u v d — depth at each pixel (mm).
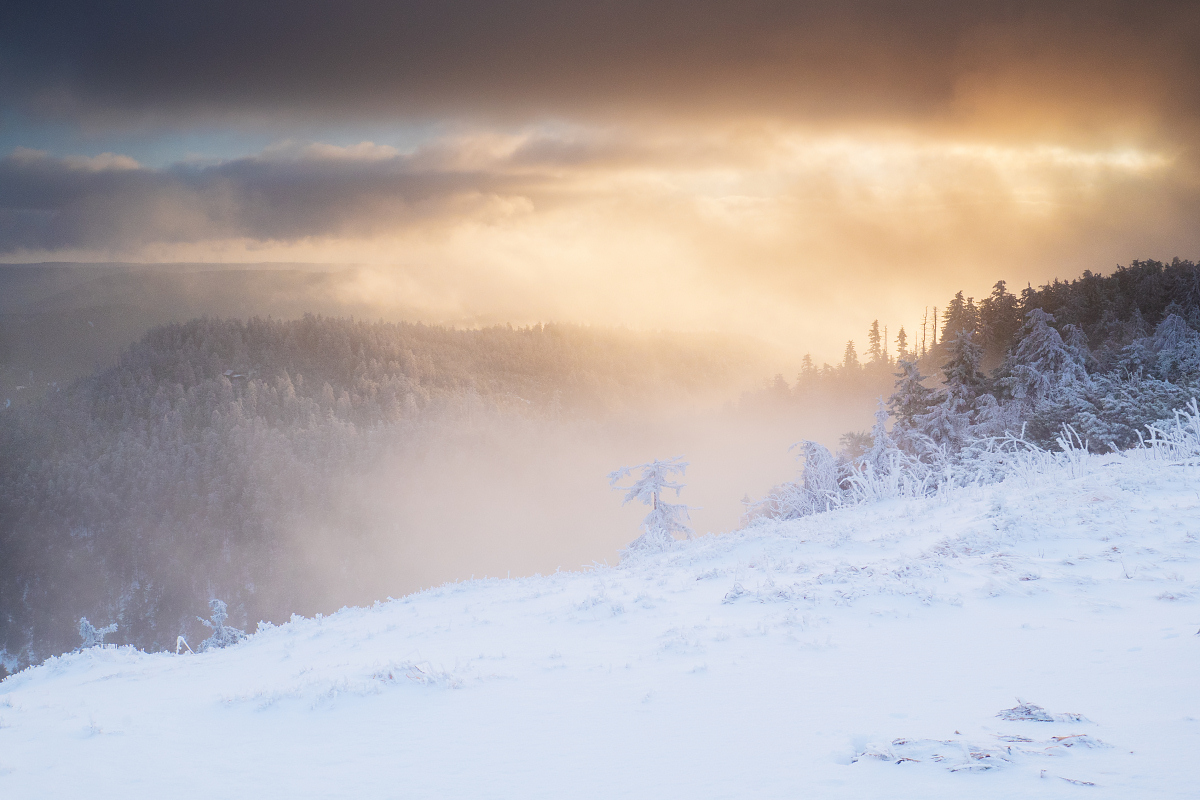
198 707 8125
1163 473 14086
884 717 5277
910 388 37812
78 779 5668
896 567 10633
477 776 4926
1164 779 3613
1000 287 81250
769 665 7102
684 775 4523
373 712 6941
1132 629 7055
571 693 6848
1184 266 66250
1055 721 4738
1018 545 11109
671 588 12070
